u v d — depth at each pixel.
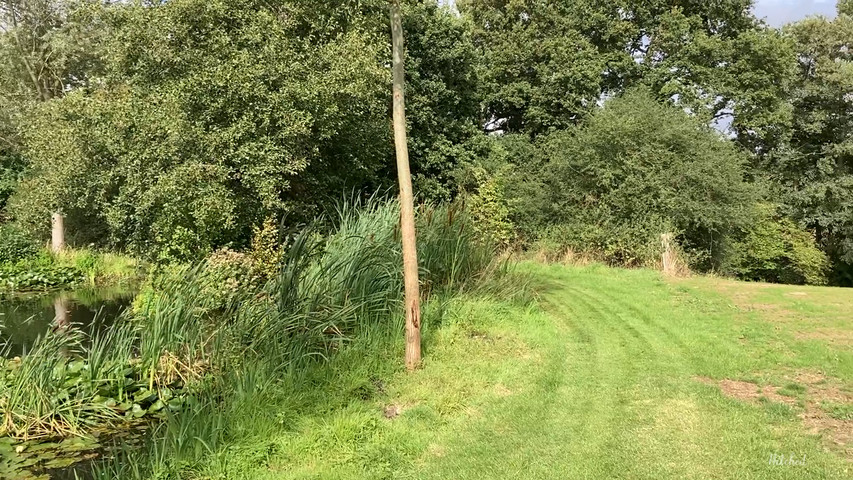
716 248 18.20
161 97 11.19
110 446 4.97
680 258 15.35
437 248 8.52
